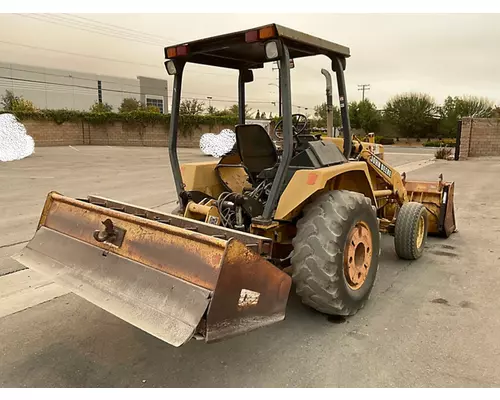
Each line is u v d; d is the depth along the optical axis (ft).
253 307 7.73
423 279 13.94
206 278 7.41
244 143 11.75
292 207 10.16
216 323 7.15
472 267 15.12
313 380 8.48
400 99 183.21
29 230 19.42
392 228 16.17
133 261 8.59
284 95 9.66
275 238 11.35
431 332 10.39
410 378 8.52
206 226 9.11
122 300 8.20
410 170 50.16
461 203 27.84
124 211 10.83
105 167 50.11
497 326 10.68
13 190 31.14
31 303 12.02
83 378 8.59
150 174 43.09
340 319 11.09
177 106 11.82
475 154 70.59
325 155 11.50
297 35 9.81
